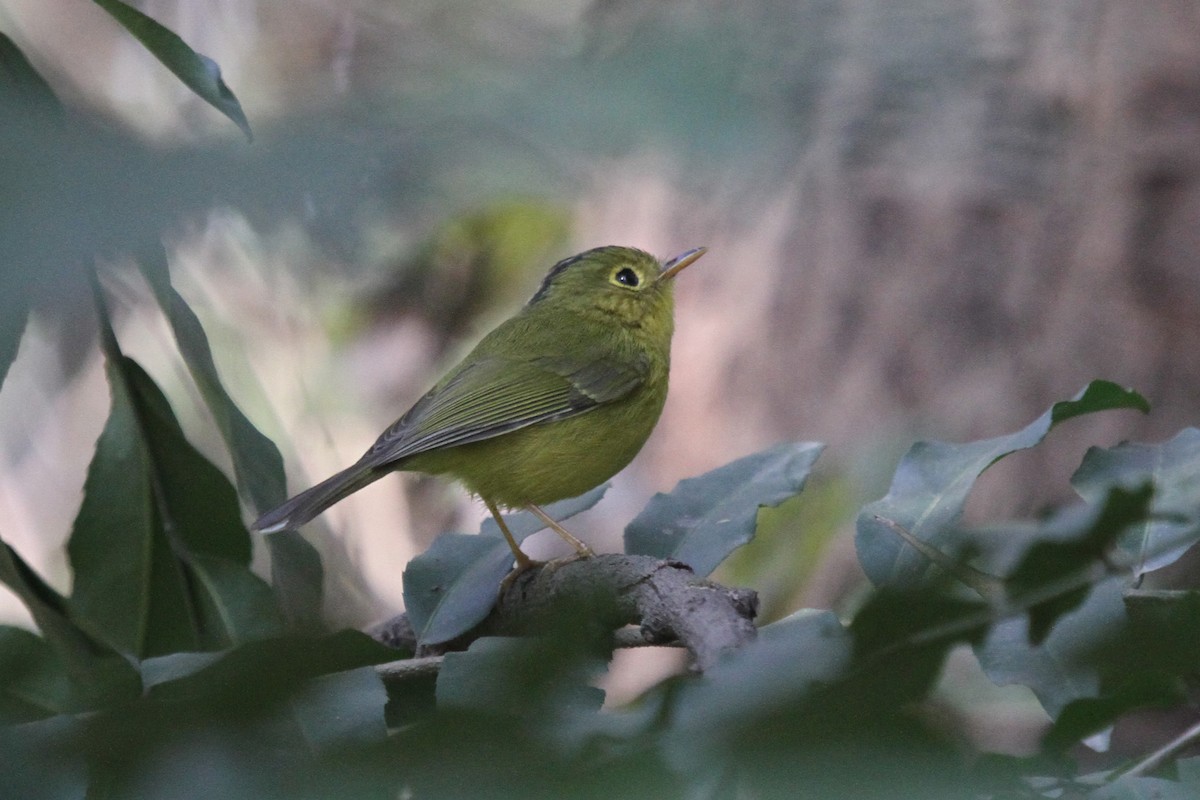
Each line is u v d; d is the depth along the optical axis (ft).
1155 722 37.99
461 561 22.85
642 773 6.20
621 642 17.69
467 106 6.91
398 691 17.70
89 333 22.13
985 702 32.68
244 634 22.90
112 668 20.70
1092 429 44.45
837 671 6.56
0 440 49.88
